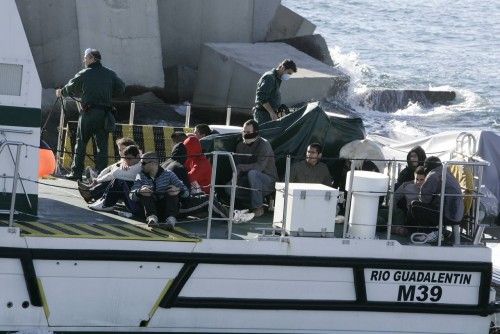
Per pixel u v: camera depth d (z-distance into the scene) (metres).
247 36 104.25
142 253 35.00
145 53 92.00
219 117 95.12
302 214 36.75
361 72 134.75
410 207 39.38
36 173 35.91
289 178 40.28
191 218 38.56
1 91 35.16
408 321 38.03
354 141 42.88
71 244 34.34
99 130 45.25
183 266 35.53
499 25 191.00
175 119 93.31
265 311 36.50
